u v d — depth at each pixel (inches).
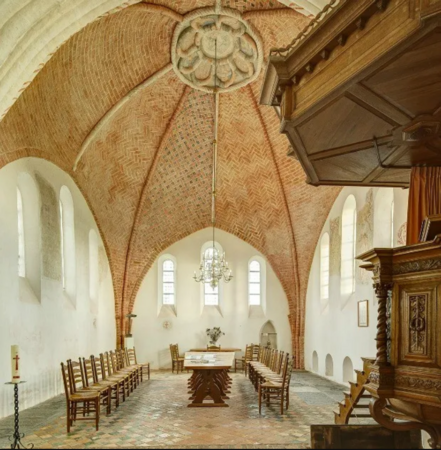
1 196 401.4
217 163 743.1
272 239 797.2
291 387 567.2
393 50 169.0
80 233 605.6
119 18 456.4
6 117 406.9
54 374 496.4
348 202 601.0
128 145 671.1
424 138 245.3
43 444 302.5
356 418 378.6
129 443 305.7
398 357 220.2
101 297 698.2
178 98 647.1
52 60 441.4
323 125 238.4
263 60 544.4
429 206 292.7
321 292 706.2
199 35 515.5
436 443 215.3
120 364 561.0
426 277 209.0
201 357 525.3
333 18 192.7
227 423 363.9
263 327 811.4
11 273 411.2
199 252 823.1
